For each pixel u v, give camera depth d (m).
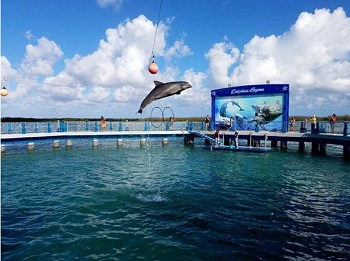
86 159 26.39
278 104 32.03
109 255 8.36
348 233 9.90
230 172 20.12
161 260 8.08
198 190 15.33
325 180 17.64
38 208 12.48
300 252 8.59
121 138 35.97
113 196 14.20
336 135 26.98
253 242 9.20
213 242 9.18
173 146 36.47
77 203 13.12
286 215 11.58
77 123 38.34
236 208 12.41
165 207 12.54
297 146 36.97
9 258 8.20
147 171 20.67
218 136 33.06
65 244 9.05
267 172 20.12
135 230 10.09
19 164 23.72
